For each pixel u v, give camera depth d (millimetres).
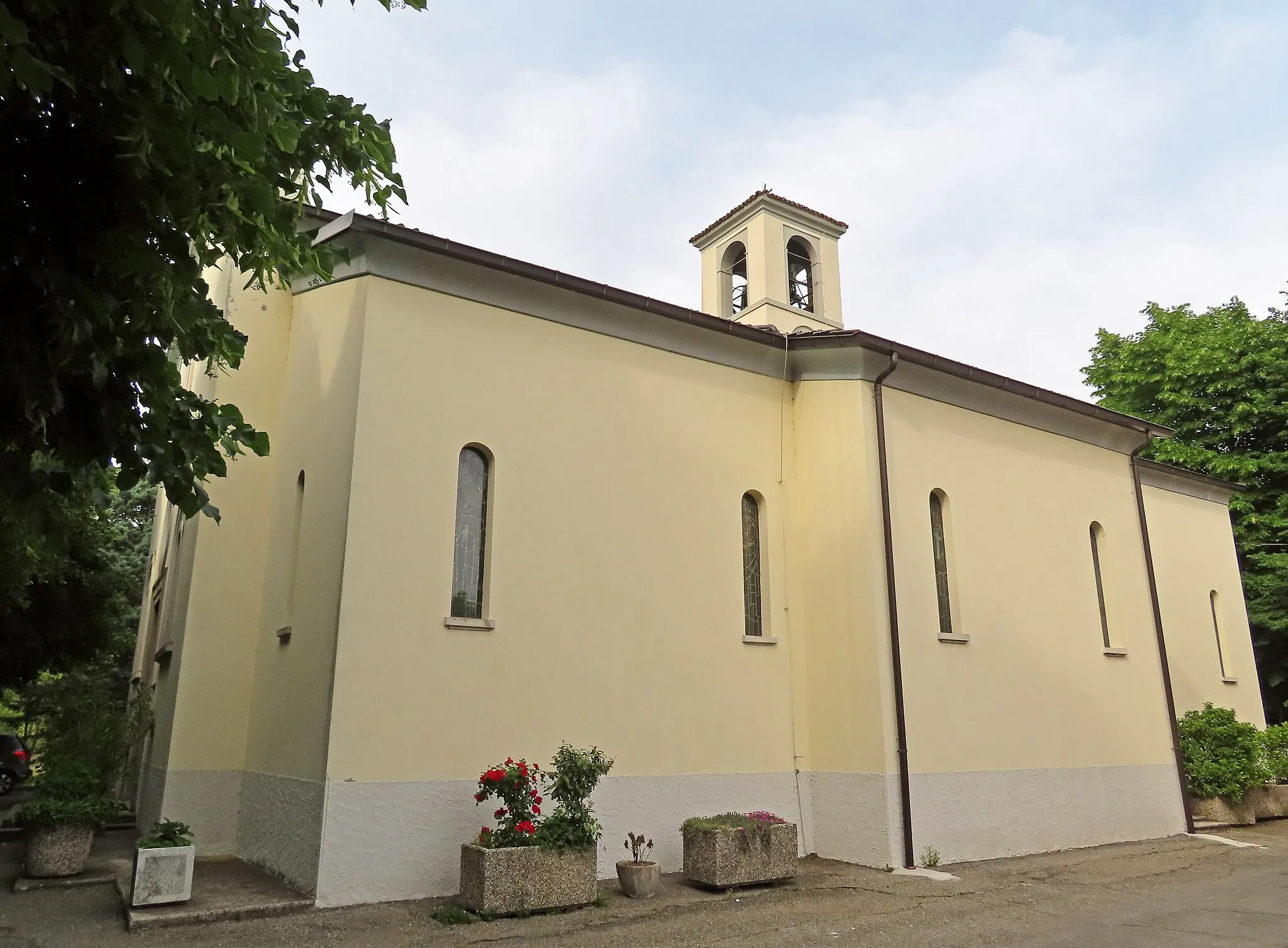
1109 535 16422
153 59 4203
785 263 19188
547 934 8195
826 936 8336
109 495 5383
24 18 4047
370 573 9617
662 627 11656
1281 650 24062
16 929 8031
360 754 9180
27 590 15031
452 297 10906
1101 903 9938
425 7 5125
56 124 4363
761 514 13195
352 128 5824
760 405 13453
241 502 11703
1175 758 16000
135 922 7980
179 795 10719
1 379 4090
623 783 10867
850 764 12078
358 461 9797
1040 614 14609
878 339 13117
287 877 9398
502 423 10922
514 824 9141
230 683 11242
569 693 10680
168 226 4727
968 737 12883
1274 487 25094
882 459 13023
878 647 12156
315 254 5926
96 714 13148
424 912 8719
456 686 9906
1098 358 30656
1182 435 27297
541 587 10766
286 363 12258
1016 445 15234
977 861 12344
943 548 13789
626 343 12250
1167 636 18312
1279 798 17219
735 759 11875
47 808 9906
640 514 11820
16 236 4148
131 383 4699
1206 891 10656
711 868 10078
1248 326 26703
